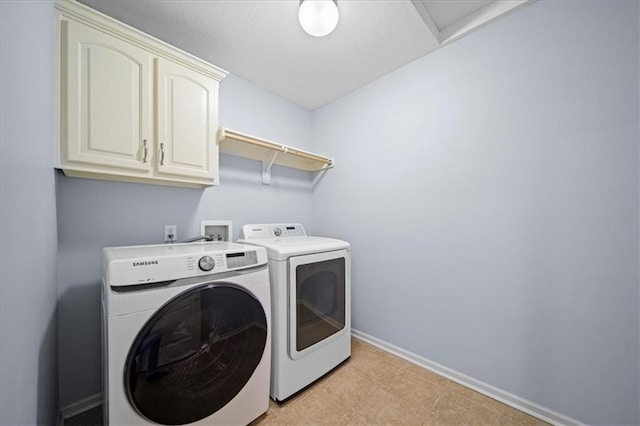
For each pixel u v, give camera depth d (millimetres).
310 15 1211
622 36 1056
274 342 1346
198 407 998
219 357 1064
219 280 1065
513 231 1349
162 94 1286
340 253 1692
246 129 2033
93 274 1331
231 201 1953
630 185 1043
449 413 1287
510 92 1355
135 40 1196
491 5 1387
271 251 1386
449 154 1599
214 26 1445
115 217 1407
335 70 1899
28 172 646
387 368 1681
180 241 1670
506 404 1350
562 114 1200
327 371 1579
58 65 1012
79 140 1052
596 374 1115
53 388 1097
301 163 2385
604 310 1098
